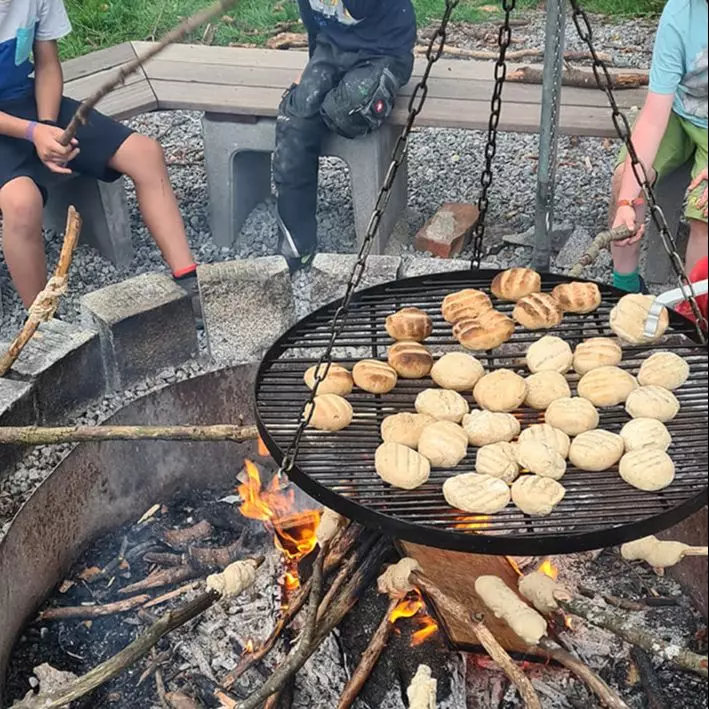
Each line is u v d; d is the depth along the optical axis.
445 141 3.09
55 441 1.39
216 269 1.74
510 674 1.17
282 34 3.59
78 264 2.45
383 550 1.37
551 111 1.80
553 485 1.05
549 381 1.23
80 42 3.57
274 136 2.35
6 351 1.63
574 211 2.62
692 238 1.97
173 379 1.76
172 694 1.29
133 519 1.63
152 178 2.15
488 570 1.36
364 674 1.27
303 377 1.27
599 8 3.89
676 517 1.00
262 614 1.41
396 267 1.80
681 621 1.40
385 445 1.12
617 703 1.14
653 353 1.33
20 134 2.01
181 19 3.72
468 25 3.72
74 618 1.42
